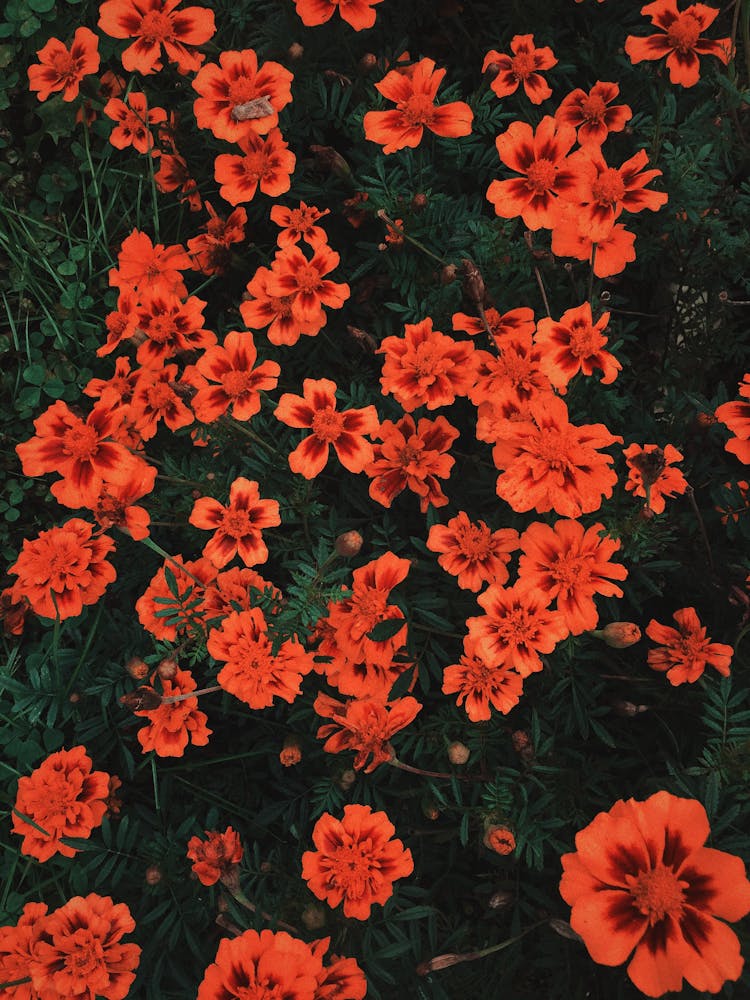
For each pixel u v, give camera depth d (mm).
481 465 393
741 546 380
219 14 472
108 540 378
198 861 323
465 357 359
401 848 312
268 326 443
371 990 315
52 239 515
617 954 227
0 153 516
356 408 402
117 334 428
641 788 357
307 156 470
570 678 346
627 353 489
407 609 352
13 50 504
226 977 258
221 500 396
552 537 315
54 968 323
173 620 361
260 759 424
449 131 385
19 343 512
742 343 485
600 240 350
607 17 467
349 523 393
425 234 408
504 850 317
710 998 263
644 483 313
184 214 519
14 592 433
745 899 222
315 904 323
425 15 476
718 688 354
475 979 342
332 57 452
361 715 344
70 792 356
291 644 339
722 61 419
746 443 335
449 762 366
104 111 474
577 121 415
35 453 360
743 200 420
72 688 401
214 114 409
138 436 401
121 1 424
